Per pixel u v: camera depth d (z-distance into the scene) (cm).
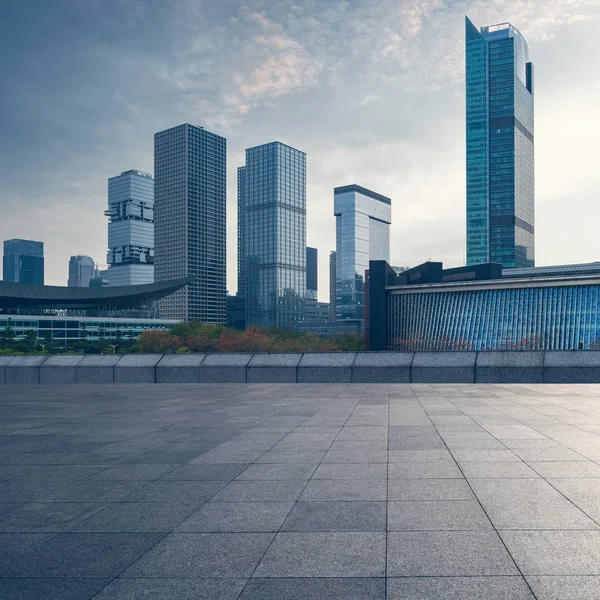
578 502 581
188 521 548
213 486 677
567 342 14175
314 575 421
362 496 618
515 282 15275
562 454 808
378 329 17112
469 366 2091
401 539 488
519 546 468
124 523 546
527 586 396
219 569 435
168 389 2073
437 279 18200
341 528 519
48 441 1007
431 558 447
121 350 18188
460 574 416
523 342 14738
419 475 703
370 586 400
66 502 621
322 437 988
